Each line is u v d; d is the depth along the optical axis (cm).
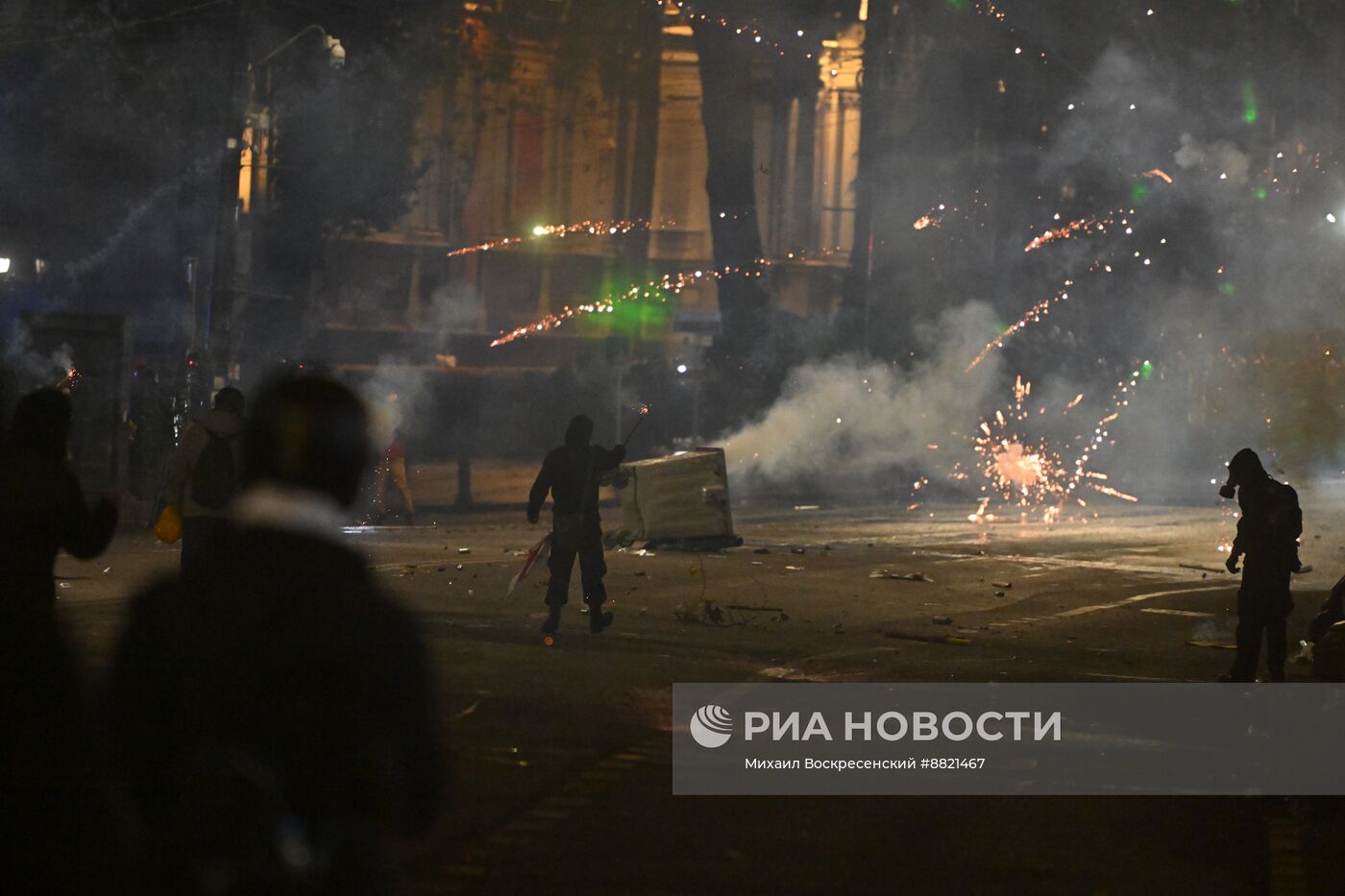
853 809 2514
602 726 3048
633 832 2319
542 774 2642
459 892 1989
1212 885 2164
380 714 1062
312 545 1093
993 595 5534
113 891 1218
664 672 3709
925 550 7044
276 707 1054
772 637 4381
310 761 1055
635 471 6838
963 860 2238
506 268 19225
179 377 8256
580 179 19588
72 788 1246
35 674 1315
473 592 5116
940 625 4747
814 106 19650
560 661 3809
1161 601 5506
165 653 1064
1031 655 4206
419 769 1073
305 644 1054
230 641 1056
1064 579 6081
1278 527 3759
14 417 2042
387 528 7644
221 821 1041
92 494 7388
